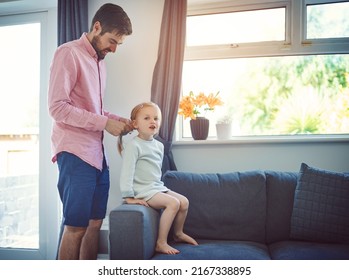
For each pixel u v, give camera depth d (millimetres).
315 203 1468
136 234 1221
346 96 1982
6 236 2271
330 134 1971
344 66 1995
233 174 1690
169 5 1939
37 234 2225
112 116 1650
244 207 1569
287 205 1564
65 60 1325
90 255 1579
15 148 2271
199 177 1675
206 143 1954
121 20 1412
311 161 1875
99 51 1485
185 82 2166
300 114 2025
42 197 2180
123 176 1444
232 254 1283
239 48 2055
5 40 2311
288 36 2006
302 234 1462
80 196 1350
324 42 1951
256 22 2074
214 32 2131
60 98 1297
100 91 1536
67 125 1381
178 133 2133
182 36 1911
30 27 2271
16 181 2266
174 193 1535
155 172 1554
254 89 2080
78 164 1366
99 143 1491
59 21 2008
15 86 2281
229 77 2111
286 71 2047
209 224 1562
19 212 2258
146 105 1576
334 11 1991
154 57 2053
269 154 1916
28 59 2266
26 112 2256
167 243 1454
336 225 1420
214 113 2119
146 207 1343
